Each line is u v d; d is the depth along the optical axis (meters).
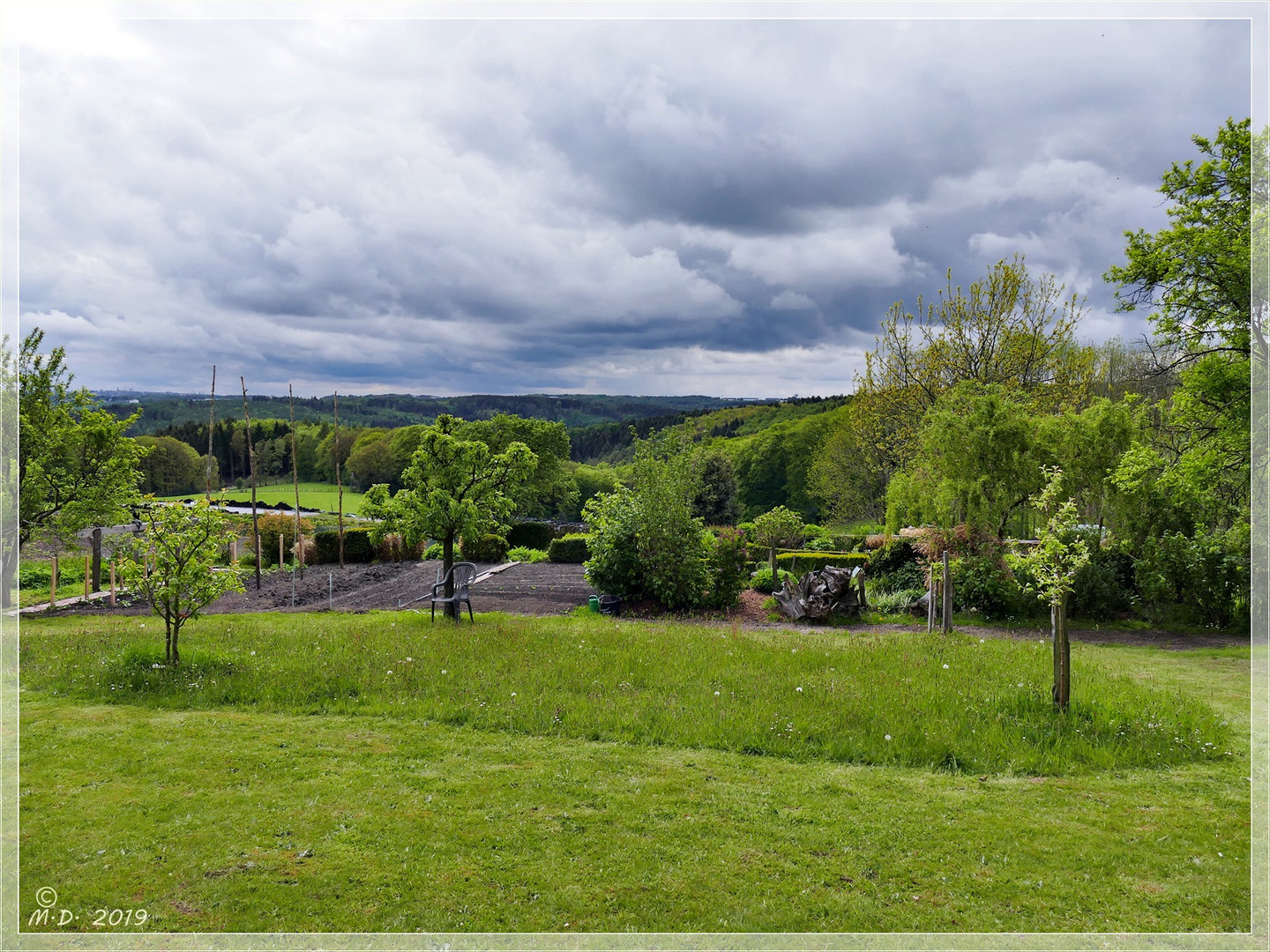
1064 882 3.79
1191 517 12.73
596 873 3.81
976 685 7.32
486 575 18.97
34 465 12.58
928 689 7.09
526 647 9.01
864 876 3.83
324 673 7.57
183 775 5.02
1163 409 14.77
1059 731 5.96
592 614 13.34
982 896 3.66
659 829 4.30
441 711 6.42
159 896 3.53
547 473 46.00
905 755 5.55
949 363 23.83
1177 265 12.94
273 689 7.04
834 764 5.45
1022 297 22.89
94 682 7.24
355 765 5.24
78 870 3.76
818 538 24.06
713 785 4.97
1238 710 6.86
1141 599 12.41
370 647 8.92
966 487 13.89
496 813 4.49
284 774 5.06
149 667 7.73
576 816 4.46
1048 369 22.94
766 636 10.75
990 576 12.78
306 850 4.00
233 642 9.43
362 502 11.90
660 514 13.88
